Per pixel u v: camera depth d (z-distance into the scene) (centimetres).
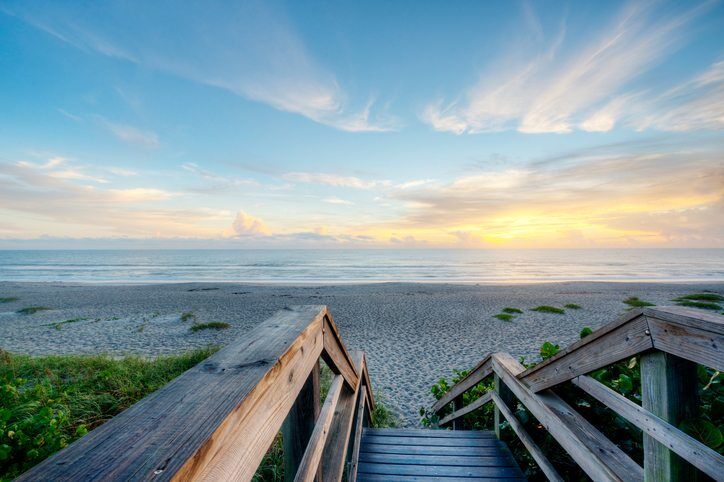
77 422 405
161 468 52
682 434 112
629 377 231
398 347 1253
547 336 1413
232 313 1944
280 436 345
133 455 55
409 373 977
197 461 57
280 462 311
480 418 413
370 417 461
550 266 7031
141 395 514
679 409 120
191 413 67
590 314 1889
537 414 218
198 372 86
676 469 119
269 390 91
